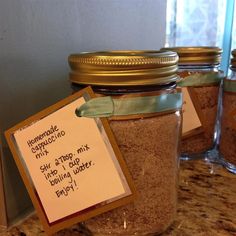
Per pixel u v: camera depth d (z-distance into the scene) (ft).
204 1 2.25
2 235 0.80
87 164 0.69
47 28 0.85
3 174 0.79
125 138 0.68
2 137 0.78
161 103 0.68
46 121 0.69
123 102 0.66
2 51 0.74
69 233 0.79
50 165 0.71
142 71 0.64
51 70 0.89
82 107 0.67
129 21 1.21
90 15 1.00
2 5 0.72
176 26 2.26
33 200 0.73
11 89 0.78
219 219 0.85
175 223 0.83
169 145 0.73
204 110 1.14
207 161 1.22
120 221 0.73
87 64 0.65
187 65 1.10
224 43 2.24
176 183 0.79
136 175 0.70
